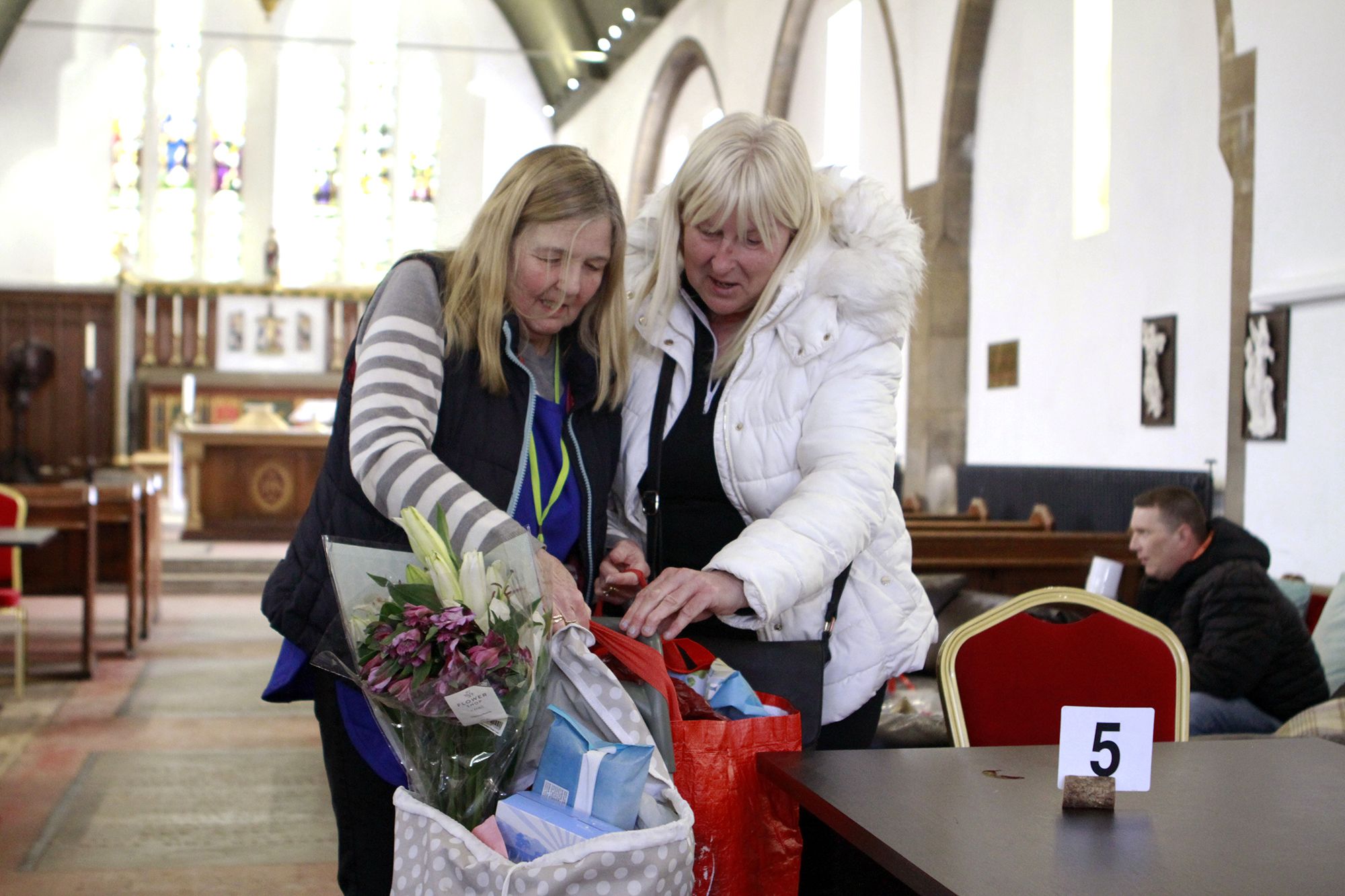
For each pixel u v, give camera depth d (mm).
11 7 16406
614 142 16922
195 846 3729
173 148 17531
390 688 1296
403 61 18297
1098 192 7641
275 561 9961
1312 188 5594
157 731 5129
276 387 15820
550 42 17875
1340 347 5480
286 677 1667
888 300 1812
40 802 4133
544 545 1639
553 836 1283
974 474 8766
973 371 9055
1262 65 5898
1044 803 1430
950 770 1556
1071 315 7797
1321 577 5574
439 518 1416
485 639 1291
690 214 1826
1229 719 3420
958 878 1175
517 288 1690
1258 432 5957
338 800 1675
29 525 6074
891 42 9828
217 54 17641
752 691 1623
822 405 1853
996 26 8695
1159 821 1374
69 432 15844
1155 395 6883
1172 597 3660
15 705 5535
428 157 18344
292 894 3346
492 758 1369
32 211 16938
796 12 11594
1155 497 3660
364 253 18172
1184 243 6719
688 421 1948
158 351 16156
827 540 1681
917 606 1941
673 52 14602
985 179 8875
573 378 1833
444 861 1269
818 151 11391
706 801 1498
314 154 18062
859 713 1937
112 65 17375
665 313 1951
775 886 1561
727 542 1971
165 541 11453
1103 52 7598
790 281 1844
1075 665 2258
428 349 1664
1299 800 1469
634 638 1557
